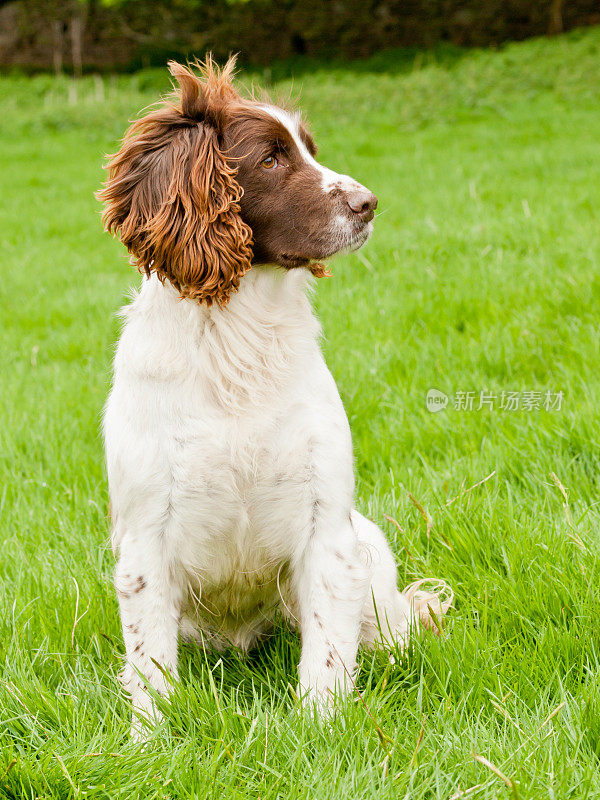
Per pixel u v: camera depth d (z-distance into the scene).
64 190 16.92
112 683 3.82
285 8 31.48
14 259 11.82
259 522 3.85
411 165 15.71
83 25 32.72
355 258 9.23
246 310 3.79
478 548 4.41
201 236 3.62
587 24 30.34
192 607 4.27
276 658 4.04
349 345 7.07
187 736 3.36
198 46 32.31
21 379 7.52
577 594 3.91
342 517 3.79
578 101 22.02
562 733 3.18
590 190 11.43
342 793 2.99
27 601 4.32
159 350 3.71
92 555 4.73
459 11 30.86
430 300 7.57
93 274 11.03
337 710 3.44
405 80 25.17
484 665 3.54
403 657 3.79
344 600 3.72
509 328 6.80
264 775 3.15
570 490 4.82
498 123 20.64
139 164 3.77
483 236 9.30
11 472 5.82
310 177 3.89
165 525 3.74
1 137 24.25
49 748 3.23
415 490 5.10
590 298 7.08
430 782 3.07
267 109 4.00
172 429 3.68
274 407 3.73
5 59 33.44
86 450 6.10
